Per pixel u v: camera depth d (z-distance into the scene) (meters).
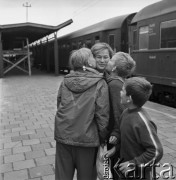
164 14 9.20
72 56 2.77
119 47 13.79
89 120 2.58
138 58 11.18
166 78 9.17
